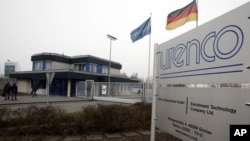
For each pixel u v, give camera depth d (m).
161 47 4.30
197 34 3.16
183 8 10.48
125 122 7.82
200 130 3.01
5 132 6.88
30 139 6.32
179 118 3.58
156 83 4.23
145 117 8.47
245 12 2.33
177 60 3.70
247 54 2.28
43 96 28.48
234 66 2.44
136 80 44.69
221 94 2.63
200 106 3.03
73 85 30.81
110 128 7.58
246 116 2.27
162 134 7.39
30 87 35.34
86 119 7.67
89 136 7.12
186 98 3.39
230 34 2.53
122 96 21.28
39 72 32.66
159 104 4.35
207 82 2.89
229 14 2.55
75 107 15.62
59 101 20.98
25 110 7.92
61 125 7.34
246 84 2.28
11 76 37.75
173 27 10.99
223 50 2.62
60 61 35.94
